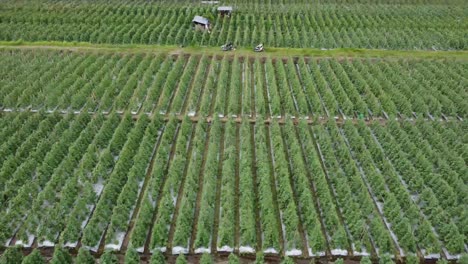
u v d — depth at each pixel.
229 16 82.44
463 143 48.75
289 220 37.69
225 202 39.59
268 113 56.12
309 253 37.00
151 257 34.12
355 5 91.12
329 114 54.47
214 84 61.94
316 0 95.56
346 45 72.31
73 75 60.59
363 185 40.97
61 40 72.94
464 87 60.38
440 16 85.56
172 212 40.16
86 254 33.72
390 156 46.97
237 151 48.78
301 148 49.06
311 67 64.94
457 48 72.12
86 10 84.12
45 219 37.97
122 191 39.75
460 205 39.44
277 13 83.88
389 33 75.50
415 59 67.00
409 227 36.88
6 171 43.03
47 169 43.41
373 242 37.88
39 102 55.78
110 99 56.28
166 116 54.91
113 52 68.94
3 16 79.38
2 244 37.12
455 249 36.53
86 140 47.72
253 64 66.56
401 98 55.94
